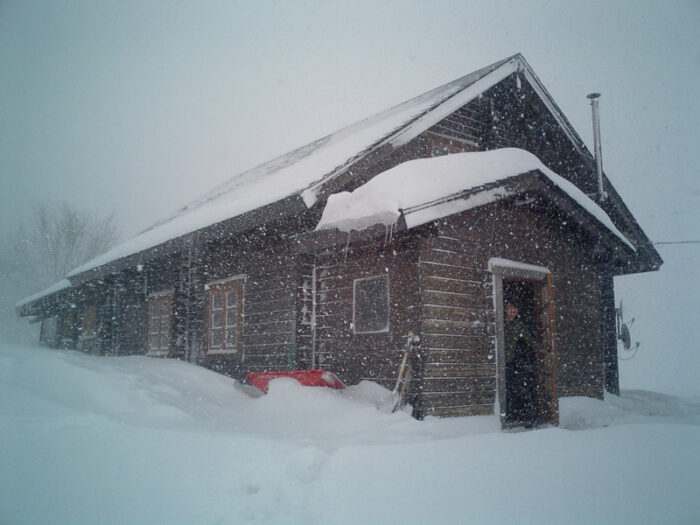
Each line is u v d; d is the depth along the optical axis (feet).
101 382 18.79
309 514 9.40
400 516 9.19
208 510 9.53
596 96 33.27
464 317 21.70
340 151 25.89
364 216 20.06
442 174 20.79
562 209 24.59
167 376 23.65
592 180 33.53
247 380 27.84
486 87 27.96
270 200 23.36
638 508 9.72
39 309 56.65
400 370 19.70
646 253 34.78
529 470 11.44
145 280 38.96
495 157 22.97
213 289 31.91
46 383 17.61
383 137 23.79
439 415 20.22
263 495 10.21
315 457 11.77
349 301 24.41
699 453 13.28
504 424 21.67
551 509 9.53
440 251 21.48
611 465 12.05
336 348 24.63
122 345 40.86
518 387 25.71
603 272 36.32
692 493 10.57
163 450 12.31
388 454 12.26
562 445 13.57
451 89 29.43
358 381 23.18
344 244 23.24
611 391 35.27
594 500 10.01
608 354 35.68
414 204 19.08
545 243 25.94
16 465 11.00
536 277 24.36
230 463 11.57
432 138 26.45
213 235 27.22
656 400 36.55
